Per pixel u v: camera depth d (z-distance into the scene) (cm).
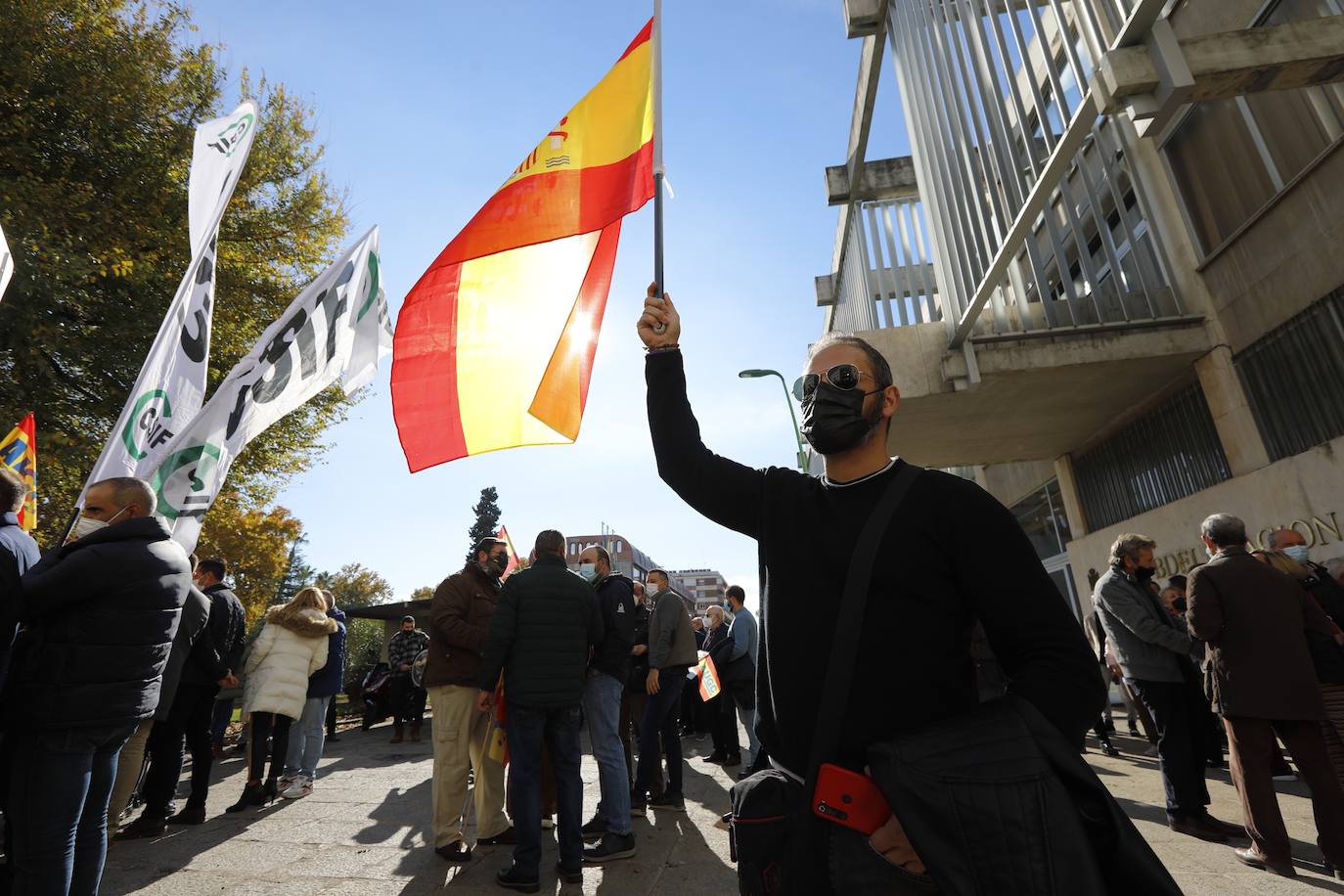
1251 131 761
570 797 362
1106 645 688
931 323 852
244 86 1311
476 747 429
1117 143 949
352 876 367
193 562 533
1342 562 505
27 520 417
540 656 364
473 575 444
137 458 369
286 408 448
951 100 754
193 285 429
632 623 441
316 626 548
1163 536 912
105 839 277
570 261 309
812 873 109
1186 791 407
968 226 744
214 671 475
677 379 171
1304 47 399
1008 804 95
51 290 936
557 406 293
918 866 103
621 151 303
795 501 143
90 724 256
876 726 114
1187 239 845
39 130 1090
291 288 1373
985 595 118
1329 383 684
